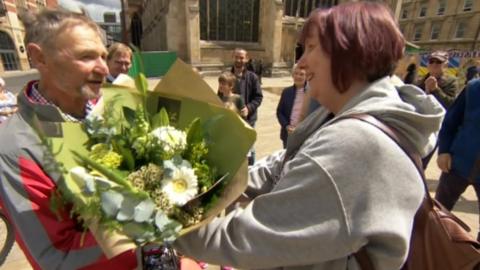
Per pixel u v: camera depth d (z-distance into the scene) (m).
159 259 1.10
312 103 1.89
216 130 1.00
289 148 1.08
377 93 0.75
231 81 3.67
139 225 0.73
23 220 0.85
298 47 0.93
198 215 0.87
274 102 10.43
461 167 2.36
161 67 17.23
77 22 0.98
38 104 0.93
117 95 1.06
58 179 0.80
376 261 0.71
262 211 0.77
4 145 0.87
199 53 18.27
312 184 0.69
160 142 0.89
